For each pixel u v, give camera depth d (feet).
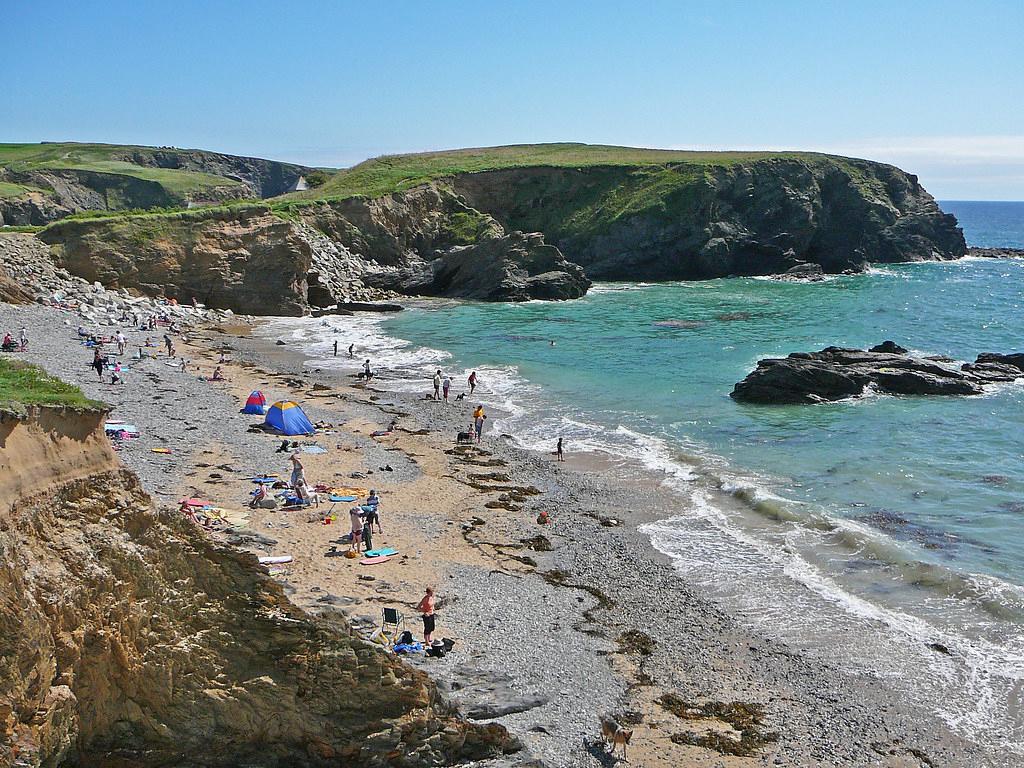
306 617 53.16
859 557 96.53
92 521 49.19
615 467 129.08
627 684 70.79
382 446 135.54
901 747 64.03
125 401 146.72
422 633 75.00
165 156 654.94
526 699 65.41
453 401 170.09
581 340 239.91
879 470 126.62
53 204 435.94
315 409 157.58
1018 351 229.86
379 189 391.86
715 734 64.18
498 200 428.56
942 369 181.16
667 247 395.14
